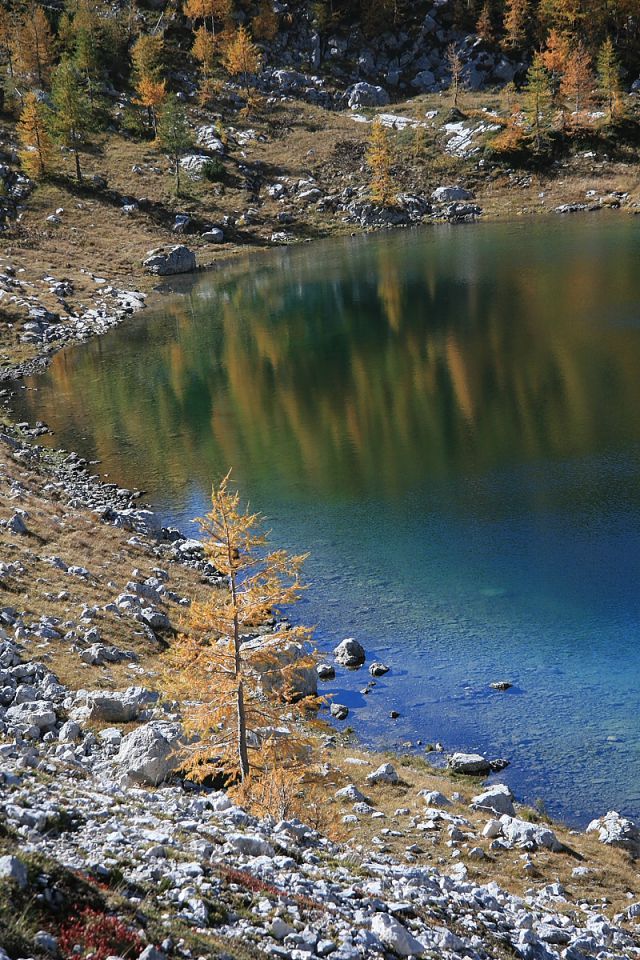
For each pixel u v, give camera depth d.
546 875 21.94
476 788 27.52
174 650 22.72
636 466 53.66
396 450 60.03
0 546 38.94
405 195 162.62
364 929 13.52
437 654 36.56
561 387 69.56
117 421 70.38
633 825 25.41
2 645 29.72
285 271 128.50
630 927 19.55
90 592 37.06
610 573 41.97
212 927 11.80
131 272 127.25
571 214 150.00
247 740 24.22
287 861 15.95
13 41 180.25
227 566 22.23
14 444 62.03
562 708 32.38
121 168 157.88
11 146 153.25
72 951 9.51
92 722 25.52
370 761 28.52
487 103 187.88
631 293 96.88
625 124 167.75
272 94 193.38
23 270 117.38
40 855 11.37
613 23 195.12
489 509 49.88
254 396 74.88
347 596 41.69
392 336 90.12
